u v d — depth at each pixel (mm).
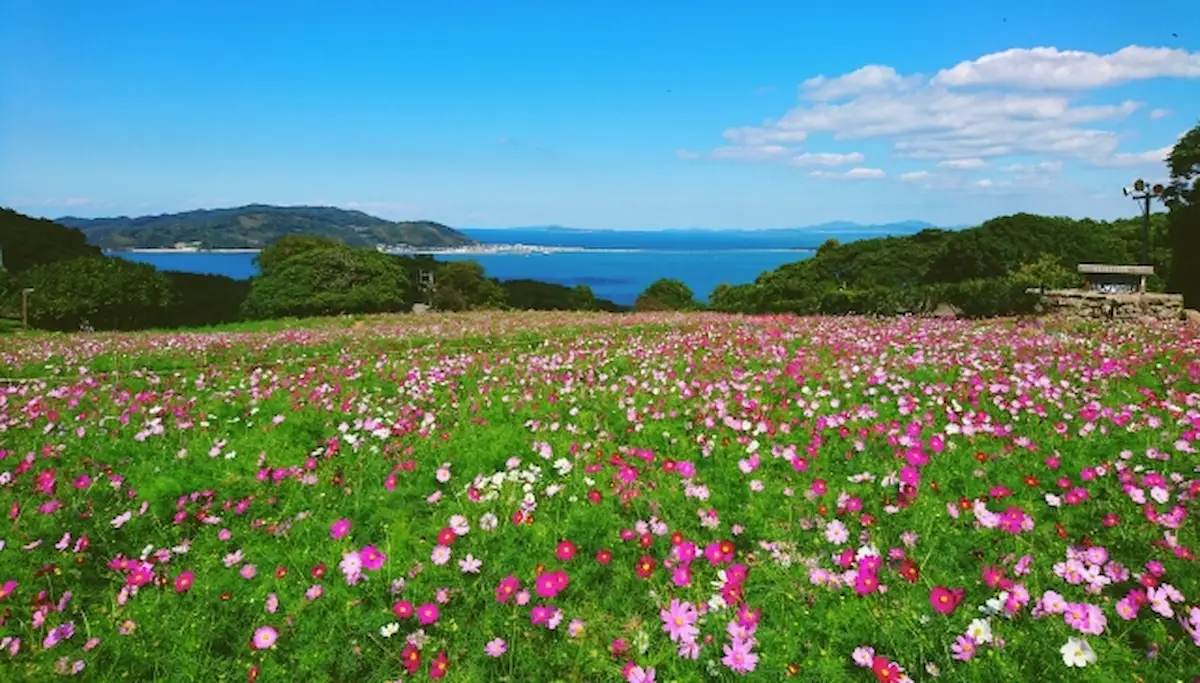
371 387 11586
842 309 27453
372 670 3934
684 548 4539
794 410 8414
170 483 6246
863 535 4852
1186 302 26828
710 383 9969
